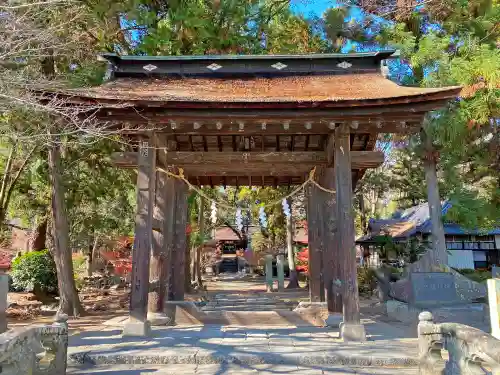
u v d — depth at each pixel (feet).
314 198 36.91
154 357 20.08
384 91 26.14
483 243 70.74
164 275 31.50
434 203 43.55
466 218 39.96
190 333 26.16
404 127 26.17
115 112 25.18
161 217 31.94
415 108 24.20
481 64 34.65
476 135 41.29
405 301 38.65
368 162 26.91
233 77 31.78
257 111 24.88
